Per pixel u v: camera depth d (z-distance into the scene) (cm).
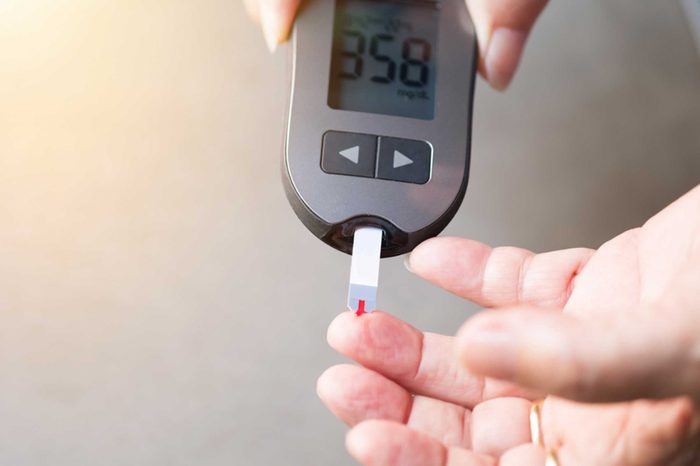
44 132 43
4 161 42
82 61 45
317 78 30
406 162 30
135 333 41
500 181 45
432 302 42
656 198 46
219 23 46
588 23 50
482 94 47
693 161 47
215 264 42
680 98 49
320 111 30
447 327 42
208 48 46
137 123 44
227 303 42
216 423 40
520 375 22
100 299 41
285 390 41
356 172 29
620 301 28
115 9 46
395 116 30
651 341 22
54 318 41
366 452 24
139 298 41
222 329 41
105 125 44
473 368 22
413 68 31
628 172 46
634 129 47
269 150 44
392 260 43
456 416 28
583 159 46
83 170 43
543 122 47
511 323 22
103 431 39
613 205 46
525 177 46
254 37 46
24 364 40
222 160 44
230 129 44
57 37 45
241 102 45
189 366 41
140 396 40
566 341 21
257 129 44
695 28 50
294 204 29
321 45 31
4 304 40
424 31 32
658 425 24
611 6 50
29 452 39
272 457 40
